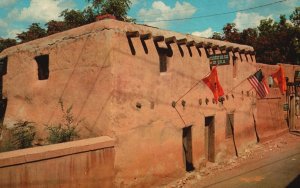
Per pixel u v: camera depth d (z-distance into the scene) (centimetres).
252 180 1077
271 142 1700
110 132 854
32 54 1129
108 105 860
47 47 1065
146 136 962
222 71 1361
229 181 1075
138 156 930
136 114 927
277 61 2961
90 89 912
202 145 1225
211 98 1285
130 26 930
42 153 664
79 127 938
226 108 1383
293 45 2936
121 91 882
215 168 1248
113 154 846
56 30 2164
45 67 1123
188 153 1183
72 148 726
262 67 1695
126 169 884
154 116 995
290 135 1883
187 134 1185
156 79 1008
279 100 1866
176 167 1084
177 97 1099
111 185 835
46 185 676
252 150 1529
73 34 970
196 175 1138
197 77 1205
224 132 1368
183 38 1162
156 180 997
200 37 1280
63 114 995
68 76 984
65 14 2122
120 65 881
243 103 1516
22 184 634
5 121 1230
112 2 1862
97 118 888
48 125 1043
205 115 1244
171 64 1079
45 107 1063
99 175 800
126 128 891
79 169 748
